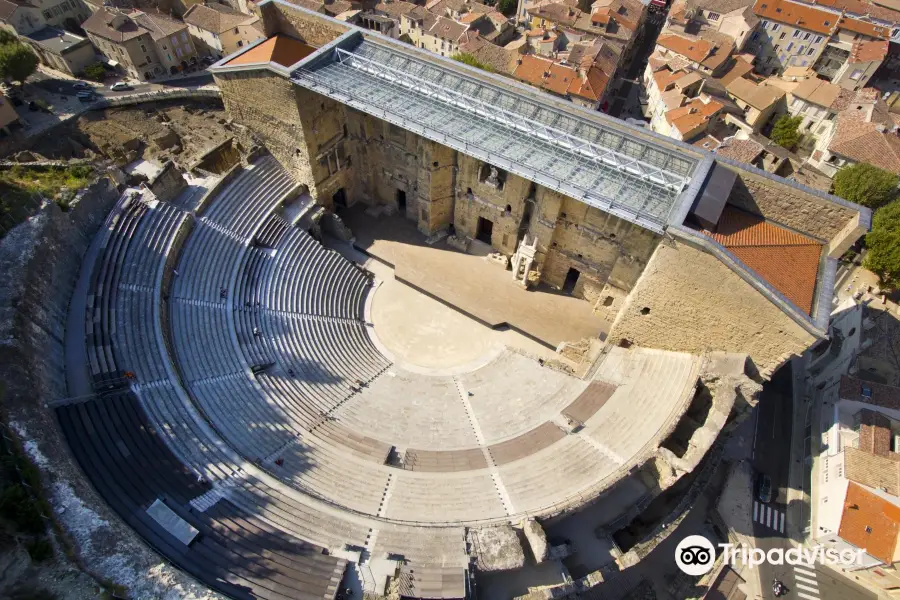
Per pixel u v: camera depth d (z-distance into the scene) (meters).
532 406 40.69
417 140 47.66
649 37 107.50
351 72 47.69
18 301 31.41
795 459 47.41
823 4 96.69
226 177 49.44
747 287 32.81
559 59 82.19
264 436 34.97
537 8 94.62
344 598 27.47
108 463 28.92
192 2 86.31
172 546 26.64
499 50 82.00
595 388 41.00
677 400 37.41
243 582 26.33
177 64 77.62
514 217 48.34
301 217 51.66
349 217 58.12
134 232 41.19
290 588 26.75
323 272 49.19
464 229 54.50
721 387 36.03
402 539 30.12
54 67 74.69
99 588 22.92
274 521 29.66
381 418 39.50
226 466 31.55
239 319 41.84
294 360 41.66
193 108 62.12
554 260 48.81
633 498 36.34
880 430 42.91
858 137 66.69
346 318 47.69
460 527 30.98
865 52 84.81
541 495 33.56
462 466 35.78
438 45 86.75
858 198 58.88
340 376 42.25
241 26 78.88
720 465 46.44
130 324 36.12
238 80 48.09
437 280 51.75
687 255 34.06
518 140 42.19
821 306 32.94
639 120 84.44
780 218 37.69
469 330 48.28
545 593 30.44
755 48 96.31
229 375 37.81
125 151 52.91
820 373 51.25
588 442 36.75
